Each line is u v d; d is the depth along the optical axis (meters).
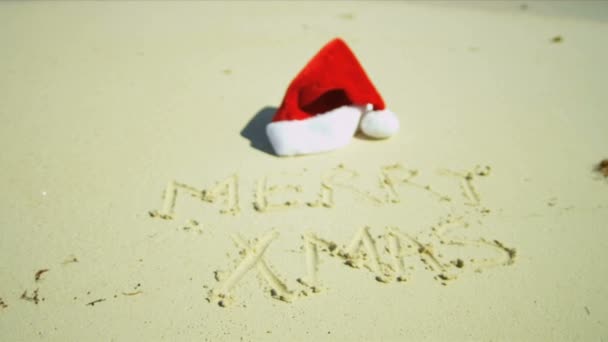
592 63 4.45
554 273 2.39
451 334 2.10
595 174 3.04
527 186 2.93
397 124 3.23
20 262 2.33
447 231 2.61
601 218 2.71
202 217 2.64
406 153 3.18
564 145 3.30
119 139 3.19
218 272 2.33
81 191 2.76
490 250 2.51
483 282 2.33
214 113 3.52
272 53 4.39
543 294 2.28
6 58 4.04
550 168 3.08
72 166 2.94
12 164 2.92
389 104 3.69
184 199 2.75
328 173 2.99
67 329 2.06
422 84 3.99
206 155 3.09
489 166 3.08
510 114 3.63
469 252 2.49
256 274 2.34
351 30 4.95
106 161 2.99
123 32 4.64
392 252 2.47
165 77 3.93
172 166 2.98
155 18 4.99
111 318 2.12
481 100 3.80
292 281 2.31
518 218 2.70
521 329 2.13
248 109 3.59
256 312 2.17
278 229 2.58
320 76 3.04
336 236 2.55
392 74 4.13
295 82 3.08
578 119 3.59
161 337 2.05
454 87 3.97
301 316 2.16
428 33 4.98
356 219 2.66
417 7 5.73
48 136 3.17
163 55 4.26
